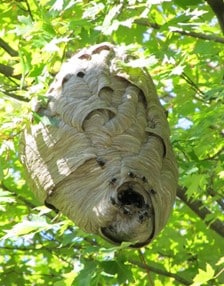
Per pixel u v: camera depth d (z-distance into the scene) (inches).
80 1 561.6
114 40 701.3
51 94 504.1
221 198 627.5
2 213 691.4
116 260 498.3
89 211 467.8
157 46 615.8
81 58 519.2
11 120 490.3
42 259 733.9
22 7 666.8
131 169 468.8
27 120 492.4
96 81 501.7
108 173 469.1
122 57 519.8
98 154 476.1
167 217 483.2
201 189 609.6
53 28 537.6
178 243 695.7
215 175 603.5
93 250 496.4
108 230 466.6
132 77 505.0
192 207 661.3
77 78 504.7
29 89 514.6
